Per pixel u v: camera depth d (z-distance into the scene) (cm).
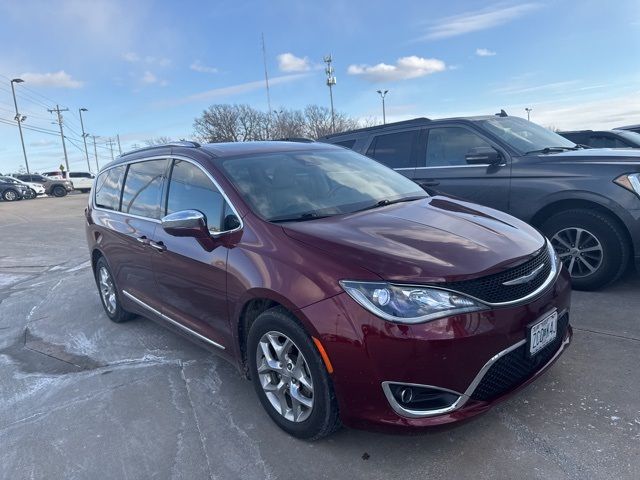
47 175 4538
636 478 244
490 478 254
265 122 6053
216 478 274
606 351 370
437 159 600
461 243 285
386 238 290
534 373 281
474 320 250
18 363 461
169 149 428
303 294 271
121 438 319
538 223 524
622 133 868
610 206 462
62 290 715
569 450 268
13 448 320
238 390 367
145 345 470
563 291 306
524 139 563
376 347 248
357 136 695
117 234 465
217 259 330
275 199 346
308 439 293
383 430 258
